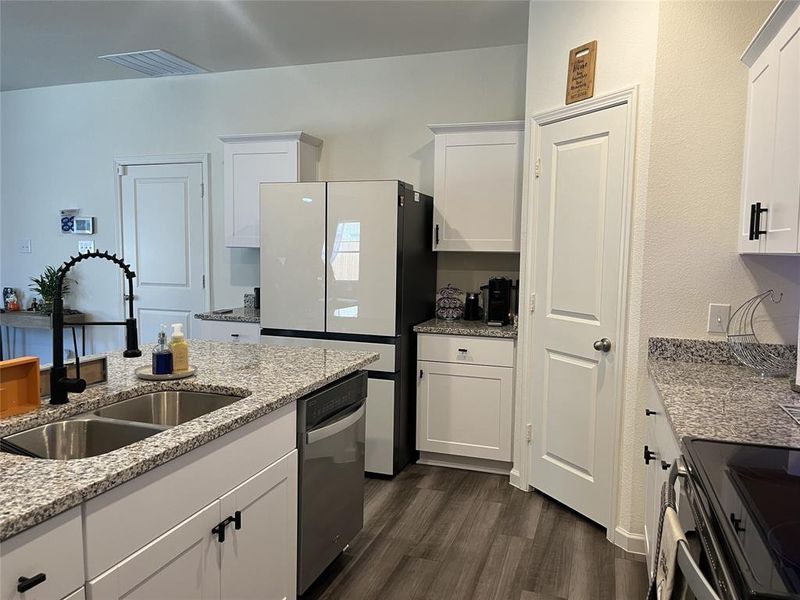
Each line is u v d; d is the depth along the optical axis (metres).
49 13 3.38
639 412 2.47
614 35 2.53
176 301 4.83
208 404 1.94
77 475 1.13
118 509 1.18
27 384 1.55
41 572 1.01
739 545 0.87
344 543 2.36
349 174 4.26
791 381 2.01
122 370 2.09
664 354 2.40
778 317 2.27
